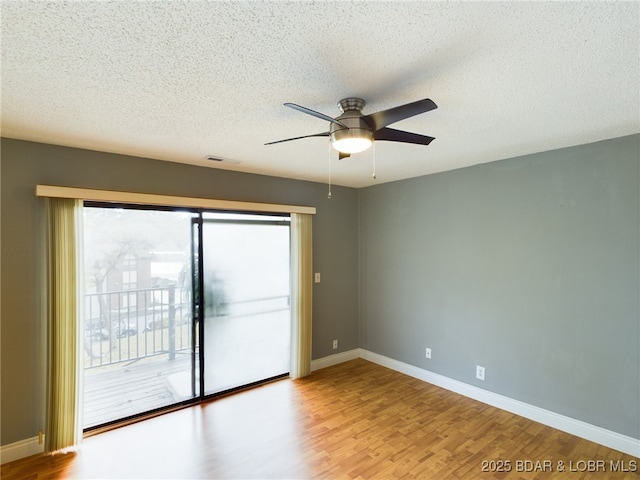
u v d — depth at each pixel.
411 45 1.31
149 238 3.16
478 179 3.34
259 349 3.79
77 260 2.57
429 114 2.03
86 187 2.69
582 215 2.67
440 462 2.37
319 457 2.42
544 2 1.06
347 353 4.48
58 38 1.22
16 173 2.42
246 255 3.69
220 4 1.06
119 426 2.81
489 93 1.75
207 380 3.41
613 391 2.53
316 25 1.18
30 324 2.46
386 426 2.83
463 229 3.46
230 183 3.49
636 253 2.42
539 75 1.55
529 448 2.53
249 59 1.40
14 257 2.41
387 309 4.24
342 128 1.65
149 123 2.14
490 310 3.25
